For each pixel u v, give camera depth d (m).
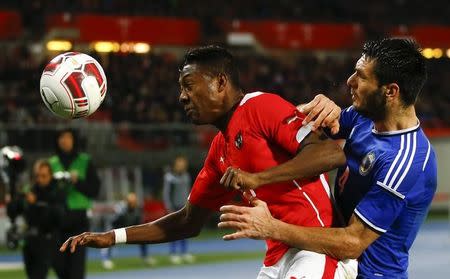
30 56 102.56
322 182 16.92
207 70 16.28
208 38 114.19
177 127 90.56
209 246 74.06
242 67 116.44
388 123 16.73
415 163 16.28
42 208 37.00
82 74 17.67
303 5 133.00
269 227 15.26
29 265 37.62
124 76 105.44
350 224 16.20
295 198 16.55
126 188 80.19
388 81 16.30
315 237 15.70
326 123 15.93
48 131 78.56
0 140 76.94
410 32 126.88
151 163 86.62
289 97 117.00
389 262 17.12
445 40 127.56
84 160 38.25
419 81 16.47
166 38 111.31
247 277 52.41
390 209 16.20
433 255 64.81
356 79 16.66
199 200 18.31
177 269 57.03
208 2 125.31
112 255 66.81
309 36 122.62
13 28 105.88
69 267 37.28
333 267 16.62
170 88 107.81
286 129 15.81
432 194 16.81
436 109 119.25
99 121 93.75
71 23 104.06
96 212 76.00
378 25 129.75
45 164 37.28
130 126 87.69
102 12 114.12
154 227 18.61
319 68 122.88
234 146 16.50
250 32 118.88
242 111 16.36
